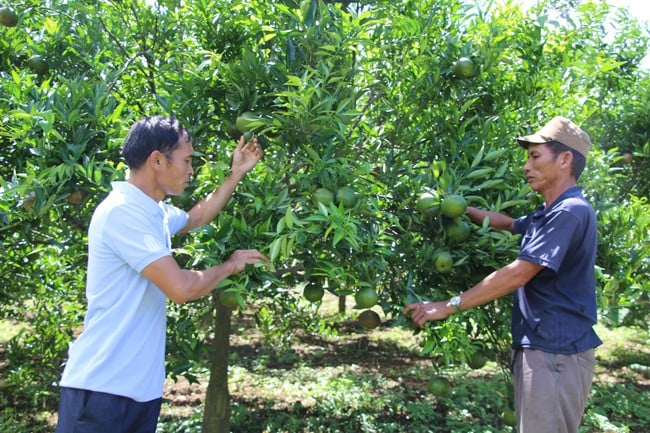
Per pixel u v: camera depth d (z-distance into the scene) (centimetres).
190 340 286
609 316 304
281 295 406
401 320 254
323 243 249
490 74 311
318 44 263
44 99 270
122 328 209
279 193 255
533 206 305
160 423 489
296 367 718
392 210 285
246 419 520
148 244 206
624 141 598
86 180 264
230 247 240
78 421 206
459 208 255
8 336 751
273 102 274
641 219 341
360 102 347
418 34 309
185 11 350
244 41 308
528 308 256
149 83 356
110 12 364
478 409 572
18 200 257
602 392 642
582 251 248
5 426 469
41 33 374
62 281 426
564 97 353
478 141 292
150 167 218
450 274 286
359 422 521
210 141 309
